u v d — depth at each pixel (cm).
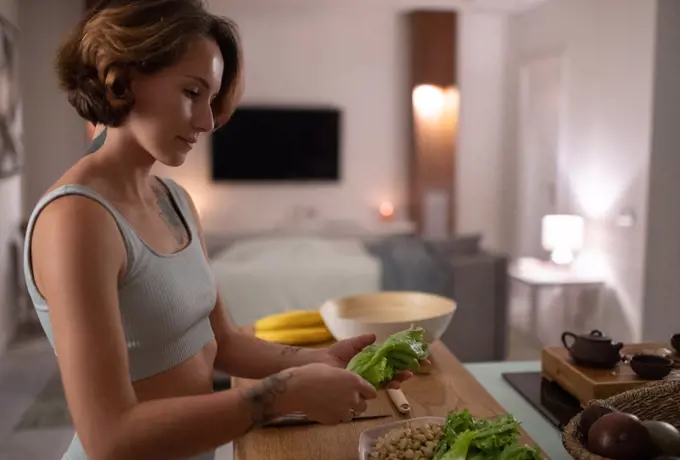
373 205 588
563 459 108
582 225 431
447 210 573
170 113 77
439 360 142
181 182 565
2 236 407
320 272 338
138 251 80
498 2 535
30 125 510
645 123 381
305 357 109
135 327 81
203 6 83
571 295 428
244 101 569
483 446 85
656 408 101
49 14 507
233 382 129
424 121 572
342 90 578
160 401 72
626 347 149
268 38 567
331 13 570
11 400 317
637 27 388
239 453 99
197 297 90
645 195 381
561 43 491
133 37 73
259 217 578
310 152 573
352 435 105
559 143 493
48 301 73
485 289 329
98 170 81
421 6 552
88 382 69
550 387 140
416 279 340
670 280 386
